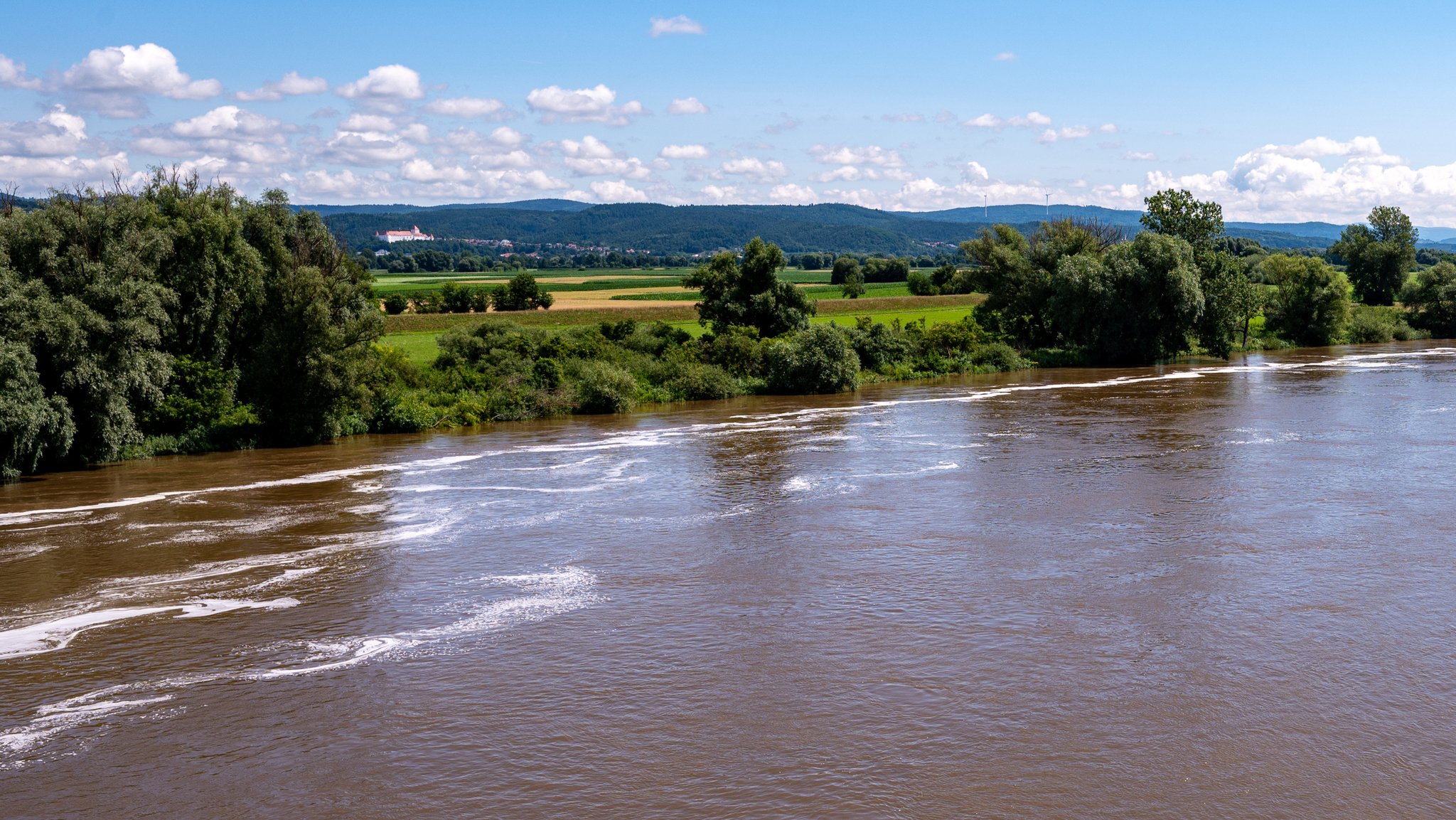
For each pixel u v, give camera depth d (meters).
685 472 41.84
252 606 25.47
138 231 48.66
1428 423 51.00
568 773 16.94
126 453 46.88
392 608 25.23
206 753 17.81
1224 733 18.06
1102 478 39.03
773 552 29.72
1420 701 19.25
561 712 19.23
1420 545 29.30
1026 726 18.38
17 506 36.69
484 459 45.97
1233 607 24.42
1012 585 26.31
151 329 45.03
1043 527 31.95
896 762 17.12
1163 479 38.66
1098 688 19.95
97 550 30.56
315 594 26.34
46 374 42.78
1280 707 19.05
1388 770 16.73
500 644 22.69
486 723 18.83
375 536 32.19
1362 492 35.81
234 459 46.75
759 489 38.19
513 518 34.38
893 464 42.59
